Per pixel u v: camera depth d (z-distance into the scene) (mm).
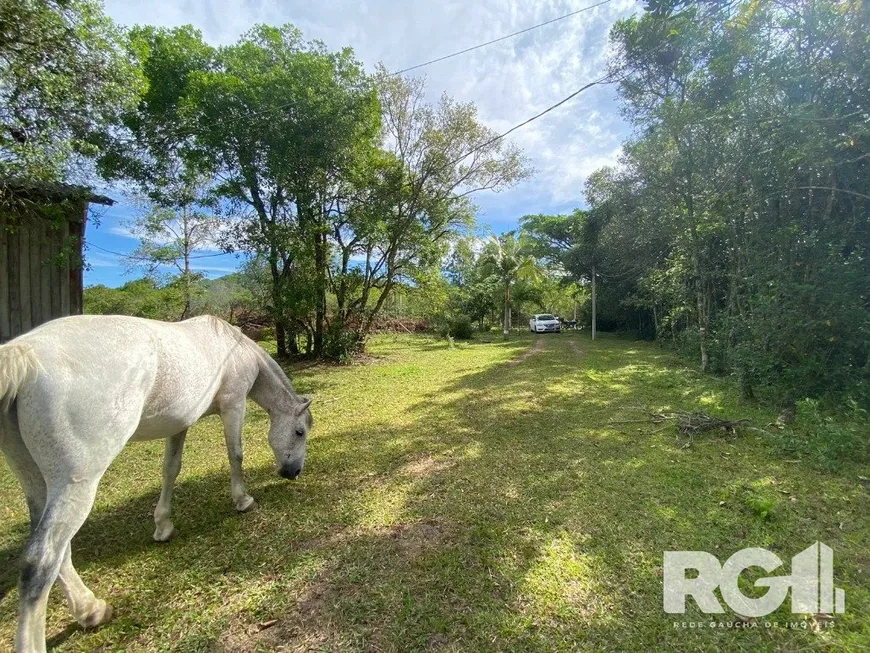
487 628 1743
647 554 2254
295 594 1975
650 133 7949
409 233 10469
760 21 4805
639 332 17406
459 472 3451
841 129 4418
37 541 1442
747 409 5207
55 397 1490
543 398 6121
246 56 8289
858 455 3504
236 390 2719
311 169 8344
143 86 5418
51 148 4590
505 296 21906
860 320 4383
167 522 2477
